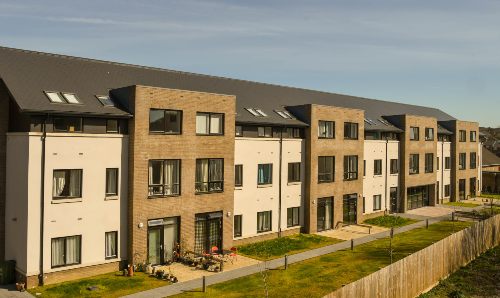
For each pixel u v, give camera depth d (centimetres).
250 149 2972
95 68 2666
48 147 2020
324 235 3284
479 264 2600
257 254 2688
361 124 3828
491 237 3009
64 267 2073
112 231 2255
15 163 2061
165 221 2425
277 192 3158
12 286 2000
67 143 2081
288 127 3250
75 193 2127
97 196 2192
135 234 2278
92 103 2253
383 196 4291
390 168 4378
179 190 2483
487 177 6488
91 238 2172
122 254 2289
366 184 4062
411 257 1959
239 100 3225
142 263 2302
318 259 2578
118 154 2267
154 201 2358
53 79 2314
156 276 2181
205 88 3173
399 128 4494
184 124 2486
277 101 3581
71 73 2467
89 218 2161
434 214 4403
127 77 2767
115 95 2405
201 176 2609
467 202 5378
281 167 3184
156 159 2366
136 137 2272
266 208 3088
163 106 2383
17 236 2042
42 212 1997
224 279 2170
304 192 3366
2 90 2123
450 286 2197
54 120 2069
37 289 1953
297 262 2508
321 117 3409
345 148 3653
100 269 2205
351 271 2327
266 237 3075
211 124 2655
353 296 1566
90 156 2162
